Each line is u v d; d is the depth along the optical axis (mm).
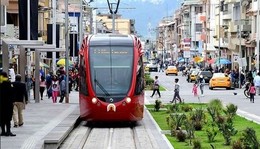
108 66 39750
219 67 127812
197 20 198375
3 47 47156
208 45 163625
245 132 26562
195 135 34031
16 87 35844
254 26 108000
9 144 28297
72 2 150000
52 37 78938
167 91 87562
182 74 156000
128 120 39250
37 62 59406
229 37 127625
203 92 83688
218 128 34406
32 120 40750
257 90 76875
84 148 30062
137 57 40188
